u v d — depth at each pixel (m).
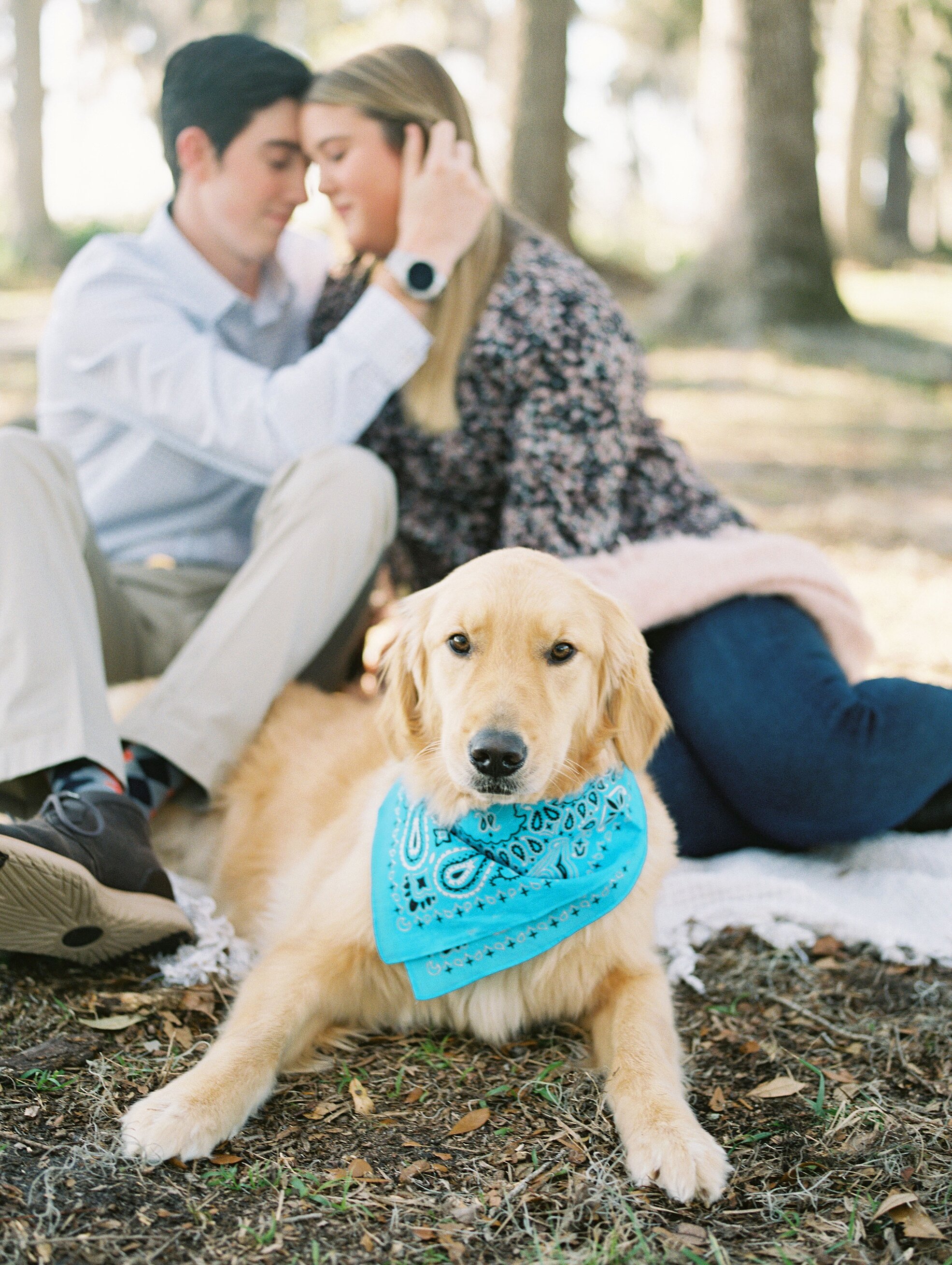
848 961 2.92
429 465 3.53
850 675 3.61
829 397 13.55
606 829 2.57
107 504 3.64
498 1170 2.09
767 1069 2.47
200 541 3.73
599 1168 2.09
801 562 3.42
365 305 3.28
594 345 3.33
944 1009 2.69
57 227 24.67
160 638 3.55
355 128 3.32
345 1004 2.61
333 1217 1.94
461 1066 2.48
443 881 2.52
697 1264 1.85
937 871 3.33
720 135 16.70
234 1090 2.19
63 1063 2.34
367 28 28.41
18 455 2.88
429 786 2.61
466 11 32.59
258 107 3.36
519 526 3.34
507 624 2.46
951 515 8.68
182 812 3.35
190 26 35.81
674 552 3.34
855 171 29.31
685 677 3.31
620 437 3.41
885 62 33.22
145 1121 2.09
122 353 3.35
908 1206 1.99
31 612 2.77
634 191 47.62
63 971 2.72
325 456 3.16
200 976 2.72
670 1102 2.19
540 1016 2.65
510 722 2.31
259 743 3.25
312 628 3.17
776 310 16.50
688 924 3.06
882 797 3.21
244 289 3.75
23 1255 1.79
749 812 3.34
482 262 3.38
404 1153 2.13
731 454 10.80
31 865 2.33
